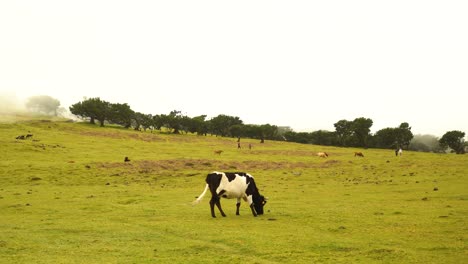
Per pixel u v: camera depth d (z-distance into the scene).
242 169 48.12
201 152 74.62
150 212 21.91
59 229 17.02
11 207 24.27
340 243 13.63
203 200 27.11
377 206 22.53
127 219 19.70
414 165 47.16
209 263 11.47
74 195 29.77
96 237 15.31
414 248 12.92
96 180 39.00
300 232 15.75
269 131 164.50
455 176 36.88
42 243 14.30
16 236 15.52
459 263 11.16
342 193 29.28
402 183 33.97
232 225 17.56
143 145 82.81
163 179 40.00
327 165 51.62
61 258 12.14
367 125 147.38
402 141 152.38
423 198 25.28
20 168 44.09
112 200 27.22
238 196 20.22
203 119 163.50
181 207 23.83
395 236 14.72
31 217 20.70
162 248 13.39
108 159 56.50
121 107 137.12
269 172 45.31
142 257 12.21
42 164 47.38
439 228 15.98
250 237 14.75
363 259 11.70
